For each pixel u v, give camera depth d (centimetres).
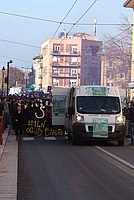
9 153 1809
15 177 1227
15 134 2738
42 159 1625
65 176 1252
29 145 2170
